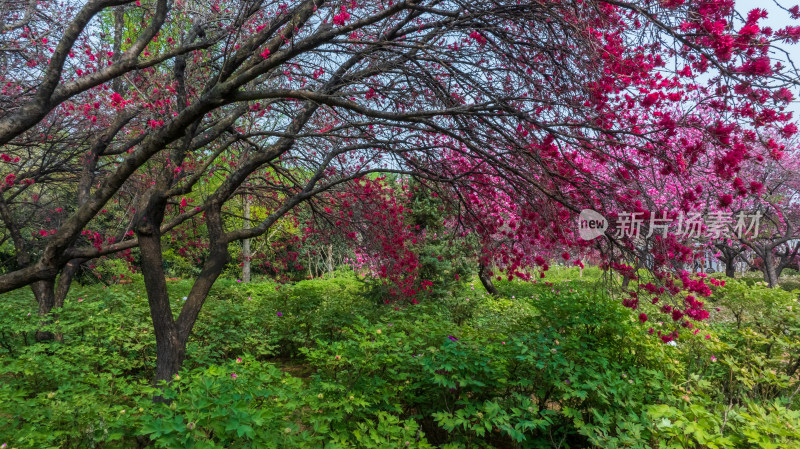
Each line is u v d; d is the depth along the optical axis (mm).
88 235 7270
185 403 2578
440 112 3283
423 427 4133
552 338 4105
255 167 5523
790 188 15922
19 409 2818
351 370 3766
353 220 6711
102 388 3539
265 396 2799
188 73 5957
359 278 9367
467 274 9719
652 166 3100
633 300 3719
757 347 5020
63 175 9453
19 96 5910
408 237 7066
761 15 2553
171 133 4066
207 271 5148
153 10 6242
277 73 5355
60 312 5840
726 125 2768
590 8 3160
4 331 5973
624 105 3318
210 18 5336
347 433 3158
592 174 3297
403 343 4188
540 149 3396
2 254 12359
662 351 4125
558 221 3449
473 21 3768
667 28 2676
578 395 3176
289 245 8773
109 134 6926
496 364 3748
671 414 2799
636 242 3240
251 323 6871
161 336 4633
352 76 4566
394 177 6637
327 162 5680
